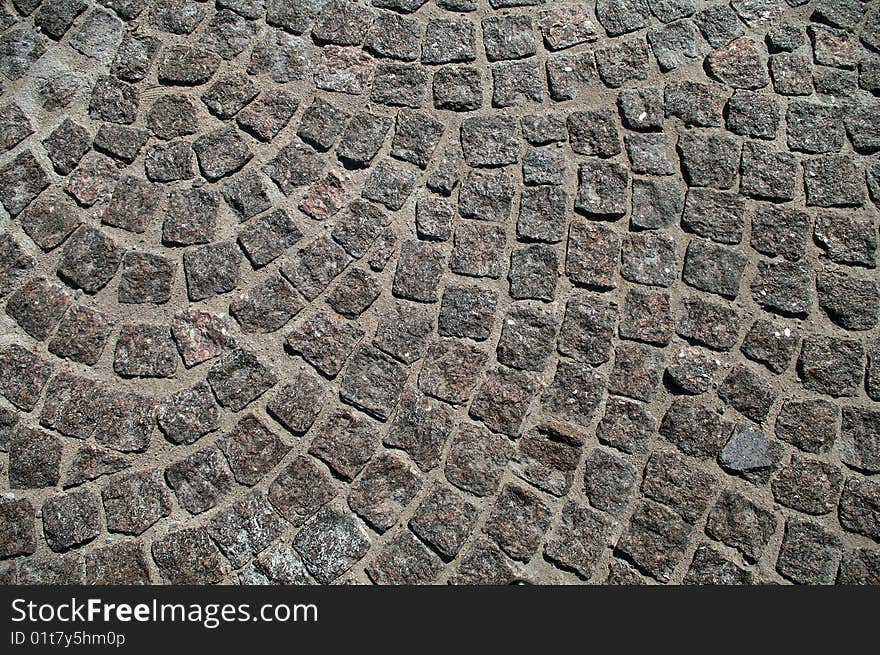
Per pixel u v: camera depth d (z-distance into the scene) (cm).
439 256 151
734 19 169
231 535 136
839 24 169
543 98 161
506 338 147
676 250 152
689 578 136
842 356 148
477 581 135
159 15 162
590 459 141
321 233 151
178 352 144
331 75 161
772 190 157
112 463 139
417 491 139
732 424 144
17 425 140
